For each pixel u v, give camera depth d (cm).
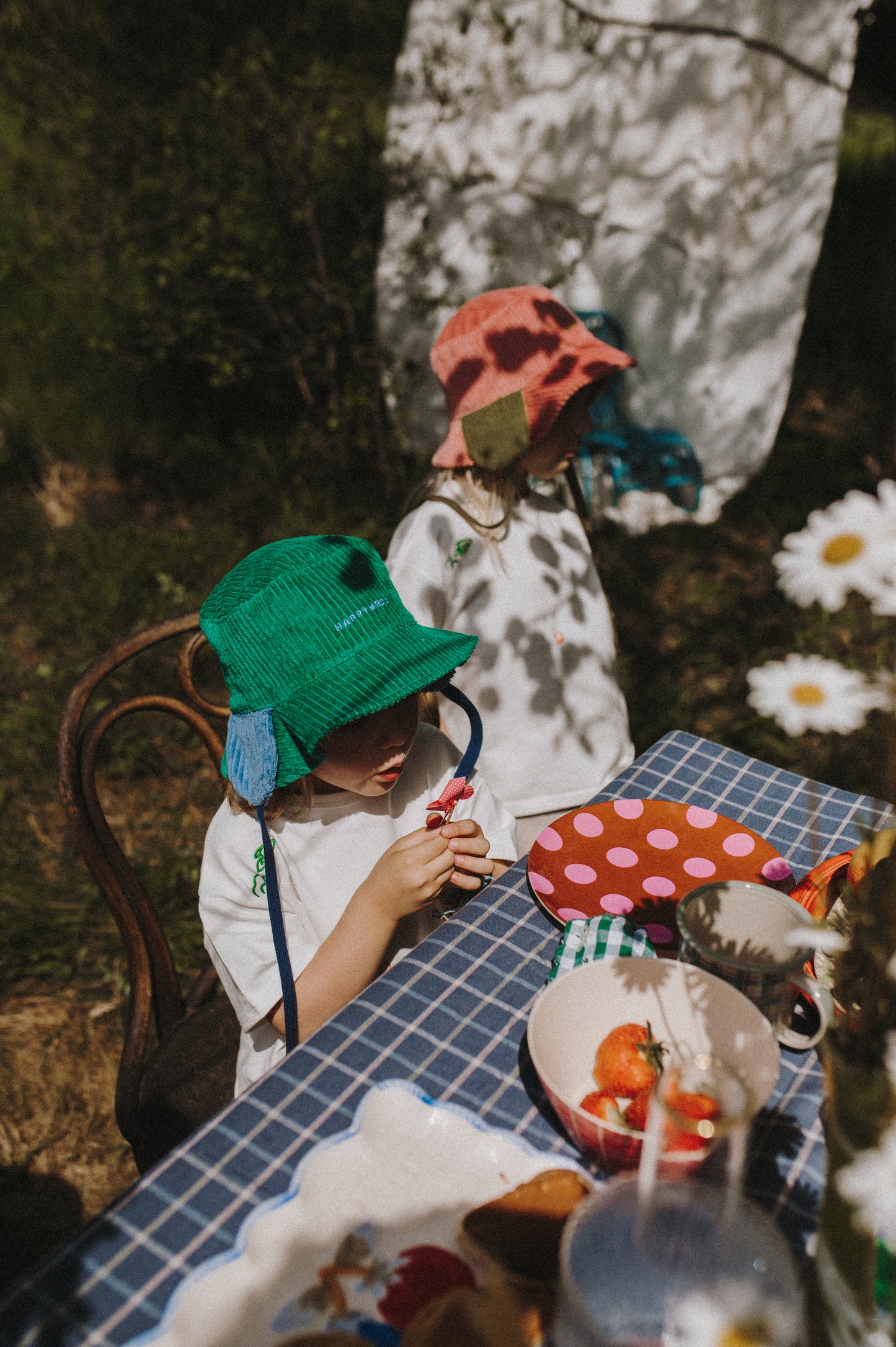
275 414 497
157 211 496
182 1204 92
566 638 205
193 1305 83
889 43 566
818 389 552
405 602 192
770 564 434
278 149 439
